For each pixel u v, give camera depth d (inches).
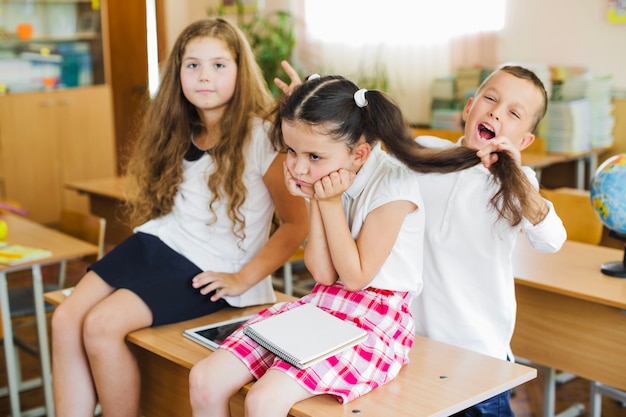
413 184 71.6
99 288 88.4
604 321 93.8
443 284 82.0
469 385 68.4
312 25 237.6
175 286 87.7
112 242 171.8
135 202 95.8
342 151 67.1
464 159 78.2
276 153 88.4
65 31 250.5
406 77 220.1
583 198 118.6
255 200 91.0
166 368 88.1
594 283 94.2
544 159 172.2
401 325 71.6
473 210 80.0
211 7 253.1
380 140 74.5
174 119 93.0
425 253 82.8
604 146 186.4
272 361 70.6
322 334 66.7
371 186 71.9
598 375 95.3
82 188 170.2
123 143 281.7
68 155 247.4
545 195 122.9
